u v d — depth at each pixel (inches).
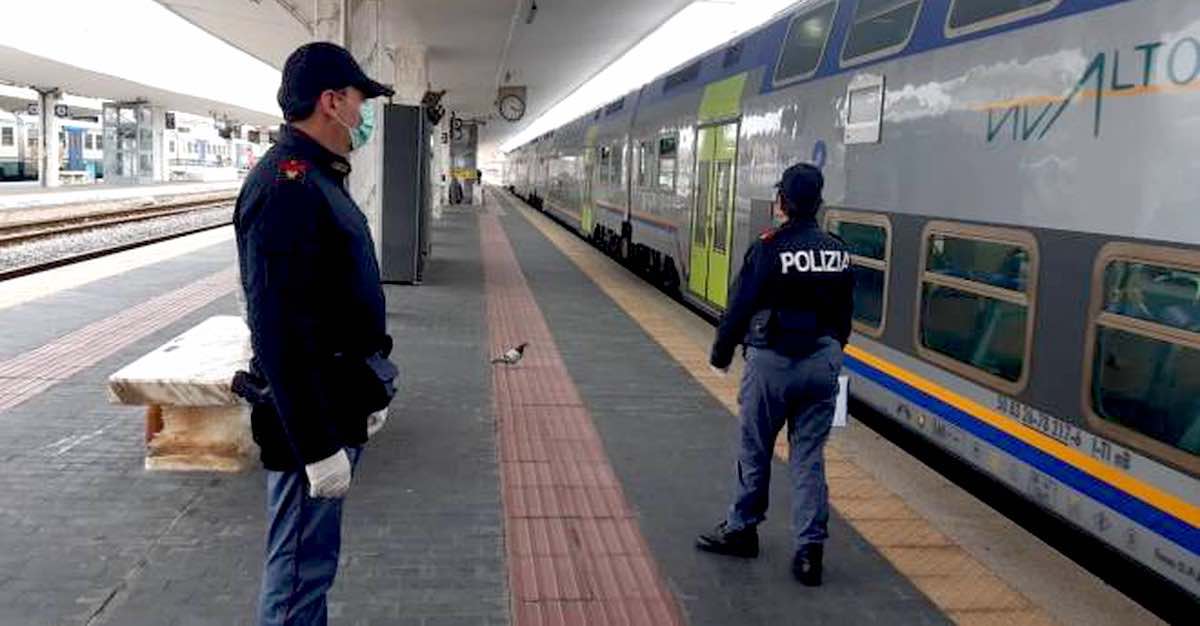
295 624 112.1
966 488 239.6
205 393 198.1
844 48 293.3
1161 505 160.1
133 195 1520.7
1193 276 154.0
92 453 214.4
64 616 140.4
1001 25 207.9
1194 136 153.6
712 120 443.5
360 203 516.7
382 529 178.4
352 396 104.7
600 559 169.2
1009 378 202.5
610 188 746.2
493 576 160.1
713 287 437.1
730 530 171.8
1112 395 171.6
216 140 4023.1
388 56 877.8
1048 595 164.2
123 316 388.2
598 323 427.5
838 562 171.3
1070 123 183.5
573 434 246.5
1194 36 154.4
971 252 217.6
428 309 447.8
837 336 163.3
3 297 426.9
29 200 1235.2
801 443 165.3
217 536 171.3
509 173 2598.4
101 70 1488.7
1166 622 159.3
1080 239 179.9
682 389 301.1
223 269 554.6
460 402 274.5
